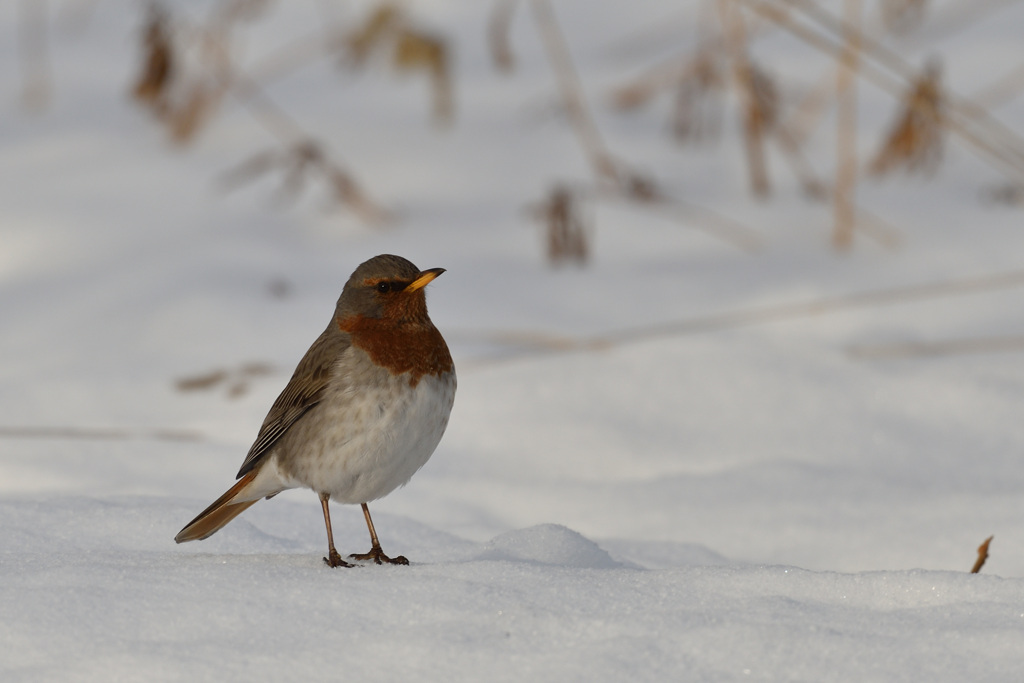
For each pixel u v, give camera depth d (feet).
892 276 44.80
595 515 28.60
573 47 67.15
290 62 64.95
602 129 57.77
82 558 20.52
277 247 47.21
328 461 22.39
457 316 41.88
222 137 56.54
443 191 52.08
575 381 36.86
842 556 26.32
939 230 48.19
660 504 29.01
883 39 62.64
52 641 16.85
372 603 18.16
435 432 23.09
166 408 35.47
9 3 74.84
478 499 29.40
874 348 39.32
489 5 72.59
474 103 60.34
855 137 56.49
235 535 23.88
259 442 23.17
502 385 36.58
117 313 42.14
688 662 16.07
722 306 42.98
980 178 53.42
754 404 35.55
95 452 31.45
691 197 51.90
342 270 45.57
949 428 34.22
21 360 39.22
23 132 58.03
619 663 15.99
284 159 51.26
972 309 42.09
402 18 62.13
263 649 16.63
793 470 30.81
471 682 15.72
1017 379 36.83
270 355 39.14
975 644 16.37
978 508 28.04
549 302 43.32
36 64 66.33
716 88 55.98
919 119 50.55
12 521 23.26
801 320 41.57
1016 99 56.80
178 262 45.50
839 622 17.28
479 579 19.21
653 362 38.17
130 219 49.14
